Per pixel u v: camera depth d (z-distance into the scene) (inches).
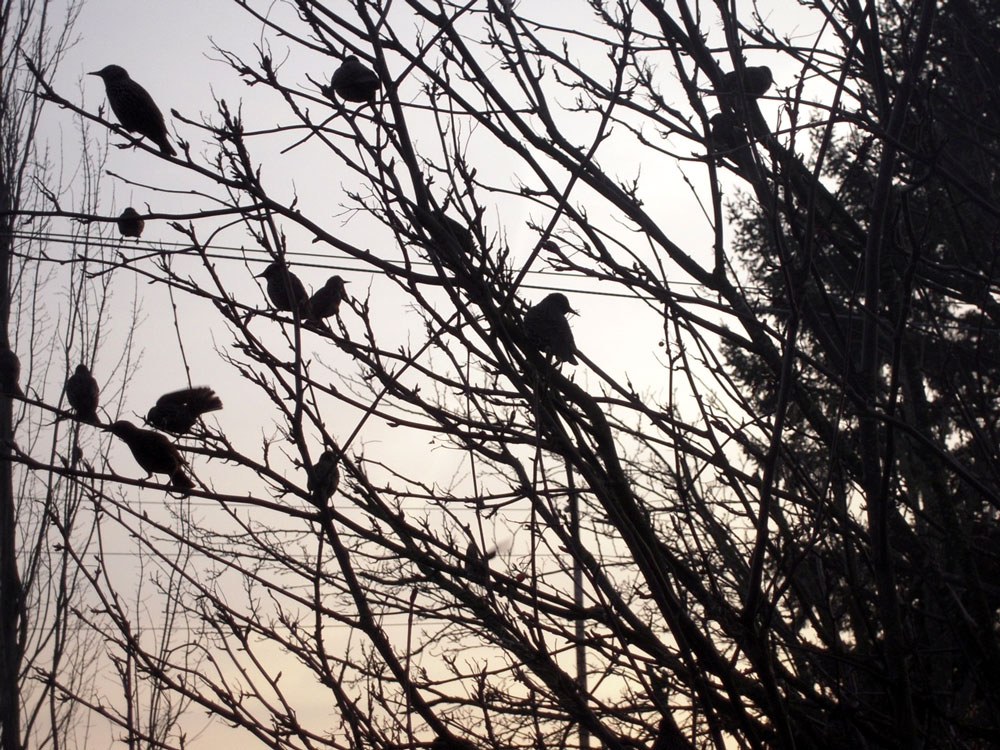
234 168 156.3
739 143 212.4
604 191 200.2
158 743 156.3
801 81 180.9
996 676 208.1
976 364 223.8
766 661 155.3
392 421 159.5
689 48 212.5
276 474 153.3
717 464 176.9
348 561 146.0
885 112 203.5
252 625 159.2
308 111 168.6
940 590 238.8
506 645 156.2
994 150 273.0
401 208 162.2
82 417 197.5
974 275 222.8
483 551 156.8
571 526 160.4
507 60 195.8
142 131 208.4
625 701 205.5
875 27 198.5
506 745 169.2
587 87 216.8
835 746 184.2
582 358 187.2
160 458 181.2
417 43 187.9
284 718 154.6
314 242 157.3
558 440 153.6
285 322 161.8
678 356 177.8
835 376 191.5
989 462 209.5
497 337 158.1
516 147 187.3
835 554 213.6
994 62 263.1
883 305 234.7
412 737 139.5
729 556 194.5
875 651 196.2
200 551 155.6
